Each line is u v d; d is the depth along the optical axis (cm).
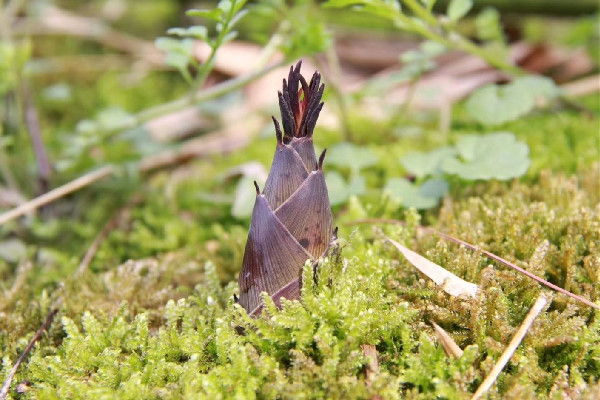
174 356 253
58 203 274
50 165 270
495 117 264
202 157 312
